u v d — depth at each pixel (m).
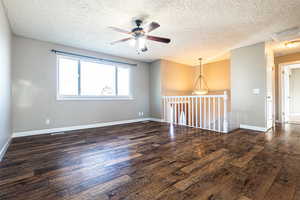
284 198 1.20
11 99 2.96
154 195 1.25
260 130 3.59
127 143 2.71
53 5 2.10
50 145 2.59
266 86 3.49
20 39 3.15
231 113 4.14
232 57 4.08
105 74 4.49
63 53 3.66
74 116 3.87
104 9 2.20
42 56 3.40
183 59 5.24
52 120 3.55
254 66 3.65
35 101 3.32
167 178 1.52
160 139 2.96
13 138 3.01
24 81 3.19
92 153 2.22
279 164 1.81
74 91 3.91
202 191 1.30
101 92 4.40
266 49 3.60
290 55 4.45
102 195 1.25
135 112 5.19
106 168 1.74
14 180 1.49
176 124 4.63
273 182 1.43
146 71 5.54
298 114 6.70
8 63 2.62
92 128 4.03
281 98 4.66
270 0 1.99
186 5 2.10
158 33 3.03
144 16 2.39
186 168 1.73
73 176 1.56
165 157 2.06
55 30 2.89
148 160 1.97
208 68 5.86
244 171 1.65
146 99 5.53
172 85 5.51
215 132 3.51
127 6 2.13
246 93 3.81
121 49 4.04
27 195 1.26
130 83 5.06
